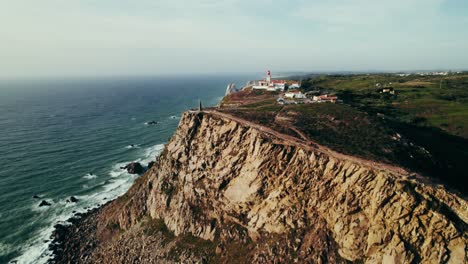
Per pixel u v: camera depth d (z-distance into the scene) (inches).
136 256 2933.1
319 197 2401.6
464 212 1924.2
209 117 3368.6
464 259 1828.2
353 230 2172.7
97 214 3654.0
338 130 3080.7
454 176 2564.0
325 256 2222.0
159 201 3309.5
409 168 2352.4
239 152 2952.8
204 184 3088.1
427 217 1964.8
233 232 2733.8
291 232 2426.2
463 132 3683.6
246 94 5629.9
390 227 2042.3
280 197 2576.3
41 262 2933.1
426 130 3769.7
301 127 3122.5
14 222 3472.0
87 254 3070.9
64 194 4146.2
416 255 1937.7
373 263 2043.6
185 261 2699.3
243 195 2780.5
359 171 2263.8
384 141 2819.9
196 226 2915.8
